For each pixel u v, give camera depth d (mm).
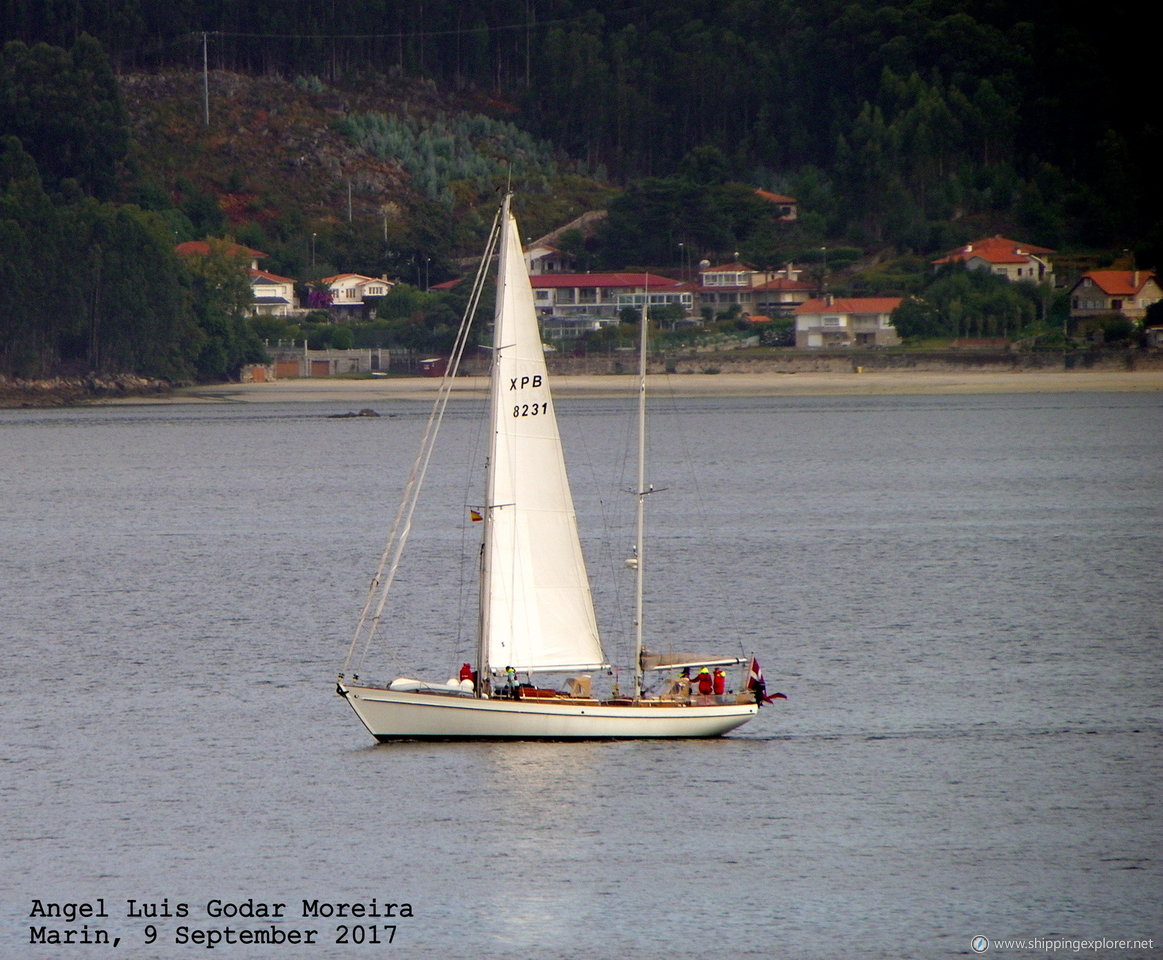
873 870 171750
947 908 162750
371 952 155250
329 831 183250
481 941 156750
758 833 181625
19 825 187000
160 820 188000
